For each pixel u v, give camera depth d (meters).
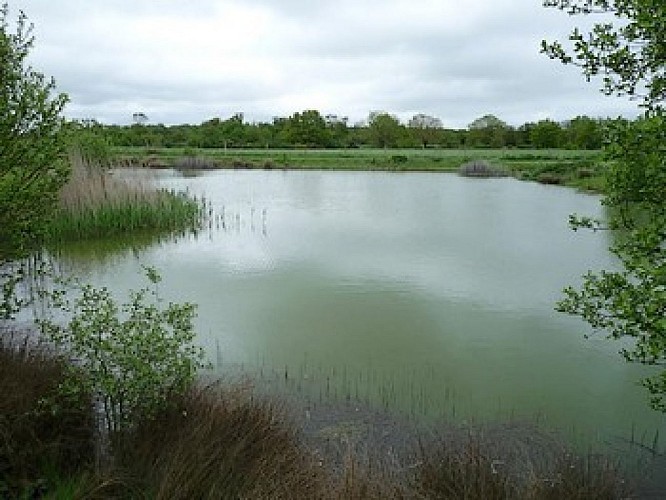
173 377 6.85
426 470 5.94
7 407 6.08
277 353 10.27
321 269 16.44
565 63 5.16
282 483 5.59
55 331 7.12
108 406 6.50
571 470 6.16
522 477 6.21
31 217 7.68
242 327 11.59
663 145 4.84
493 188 41.84
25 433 5.95
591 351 10.39
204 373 9.26
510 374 9.47
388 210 29.59
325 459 6.68
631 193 4.97
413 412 8.09
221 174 54.75
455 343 10.81
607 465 6.33
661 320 4.83
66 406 6.37
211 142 93.50
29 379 6.71
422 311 12.66
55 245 19.14
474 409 8.23
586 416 8.05
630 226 5.13
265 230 23.11
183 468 5.60
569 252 18.91
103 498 5.30
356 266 16.80
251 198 34.88
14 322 10.86
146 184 24.81
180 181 46.12
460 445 7.08
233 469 5.80
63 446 6.03
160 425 6.26
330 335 11.20
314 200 34.09
